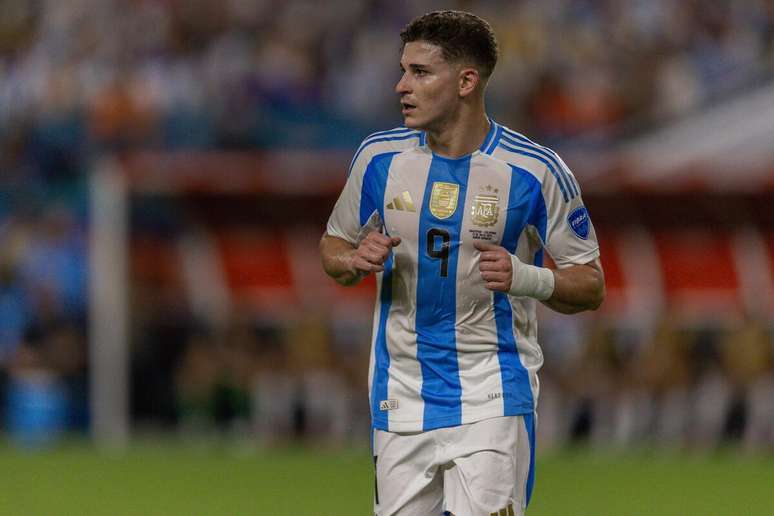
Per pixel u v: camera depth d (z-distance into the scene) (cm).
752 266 5797
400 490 1947
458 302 1927
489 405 1911
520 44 7481
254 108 7388
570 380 5681
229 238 6047
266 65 7512
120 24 7712
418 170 1936
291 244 6016
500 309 1938
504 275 1859
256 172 5659
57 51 7706
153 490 4278
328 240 2031
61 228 6675
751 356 5584
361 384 5791
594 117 7112
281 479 4597
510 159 1930
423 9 7988
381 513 1972
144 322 6131
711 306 5838
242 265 6056
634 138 6550
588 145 6825
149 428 6216
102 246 5888
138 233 6062
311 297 6003
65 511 3794
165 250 6091
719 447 5659
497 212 1916
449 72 1891
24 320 6188
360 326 6025
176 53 7575
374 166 1962
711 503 3978
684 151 5881
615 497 4112
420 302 1938
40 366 6053
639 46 7425
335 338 6031
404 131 1984
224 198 5856
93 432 5981
